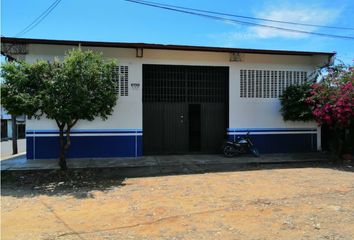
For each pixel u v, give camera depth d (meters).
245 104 14.48
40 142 13.02
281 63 14.76
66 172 10.84
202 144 14.55
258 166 12.25
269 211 6.62
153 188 8.91
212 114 14.62
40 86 9.64
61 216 6.50
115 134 13.46
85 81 9.62
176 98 14.30
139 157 13.42
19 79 9.37
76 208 7.08
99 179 10.19
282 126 14.83
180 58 13.91
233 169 11.66
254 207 6.91
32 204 7.45
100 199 7.82
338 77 13.09
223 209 6.79
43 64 9.65
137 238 5.26
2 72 9.49
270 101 14.70
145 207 7.04
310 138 15.12
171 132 14.29
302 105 13.79
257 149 14.55
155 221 6.08
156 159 12.99
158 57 13.74
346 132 14.20
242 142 13.92
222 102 14.70
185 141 14.40
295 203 7.19
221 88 14.69
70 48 12.88
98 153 13.34
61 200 7.78
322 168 11.93
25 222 6.16
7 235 5.47
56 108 9.36
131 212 6.69
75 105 9.45
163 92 14.18
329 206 6.95
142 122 13.79
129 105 13.55
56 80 9.43
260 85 14.61
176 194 8.17
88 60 9.73
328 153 14.69
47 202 7.61
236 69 14.42
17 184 9.61
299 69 14.93
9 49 12.49
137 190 8.70
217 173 10.98
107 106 10.42
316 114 12.88
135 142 13.61
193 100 14.44
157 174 10.86
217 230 5.58
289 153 14.74
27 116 10.32
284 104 14.29
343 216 6.29
